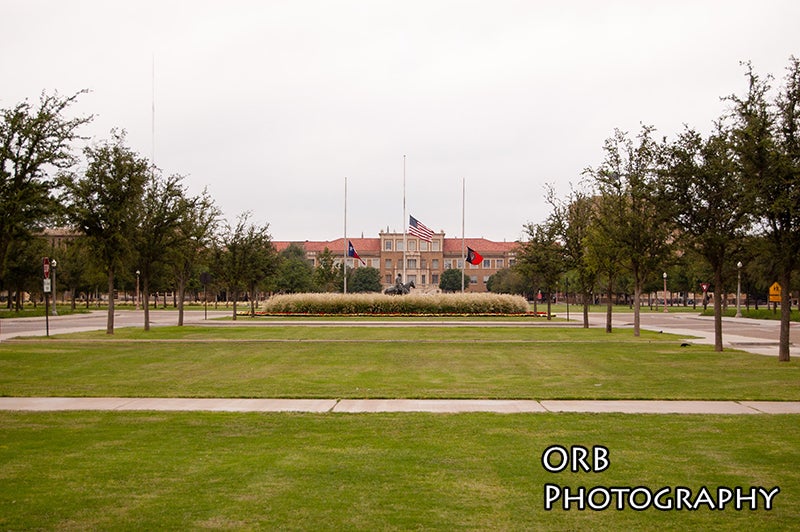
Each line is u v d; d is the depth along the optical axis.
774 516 6.53
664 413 11.72
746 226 20.52
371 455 8.65
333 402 12.92
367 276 119.88
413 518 6.33
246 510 6.55
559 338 28.03
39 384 15.29
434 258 140.12
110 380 15.96
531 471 7.92
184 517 6.36
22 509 6.59
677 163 21.55
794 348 25.11
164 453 8.79
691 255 24.33
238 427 10.48
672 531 6.12
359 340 26.41
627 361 19.95
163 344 24.75
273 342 25.58
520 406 12.45
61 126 20.86
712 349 23.75
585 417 11.30
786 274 19.75
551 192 92.31
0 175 19.05
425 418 11.20
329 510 6.54
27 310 62.81
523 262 48.00
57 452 8.87
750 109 20.02
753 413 11.76
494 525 6.19
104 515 6.42
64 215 27.31
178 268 35.72
